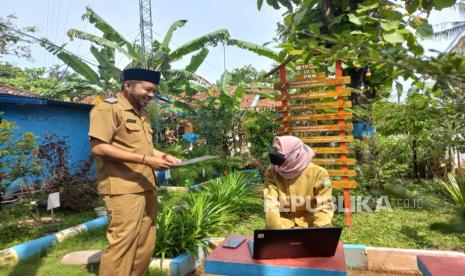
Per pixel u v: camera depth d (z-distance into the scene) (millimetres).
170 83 14016
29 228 6039
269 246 2377
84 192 7832
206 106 14141
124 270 3092
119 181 3129
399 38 1426
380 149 6480
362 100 6891
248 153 13945
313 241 2383
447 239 4516
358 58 1099
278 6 2521
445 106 1467
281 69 5852
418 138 7016
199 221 4891
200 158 3373
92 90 14812
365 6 1707
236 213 6168
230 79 14273
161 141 14867
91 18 13031
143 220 3332
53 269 4223
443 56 870
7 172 6367
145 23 14109
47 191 7109
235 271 2398
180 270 3988
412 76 1130
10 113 9180
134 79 3234
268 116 13250
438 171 7805
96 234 5711
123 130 3205
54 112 10422
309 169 3109
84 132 11492
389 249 4109
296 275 2258
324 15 4727
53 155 7953
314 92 5625
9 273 4125
